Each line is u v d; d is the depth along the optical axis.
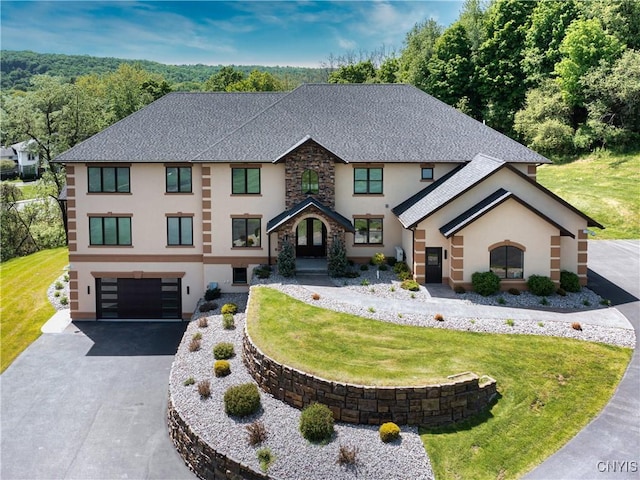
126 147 35.03
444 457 17.91
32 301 39.00
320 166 34.09
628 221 46.22
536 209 30.31
